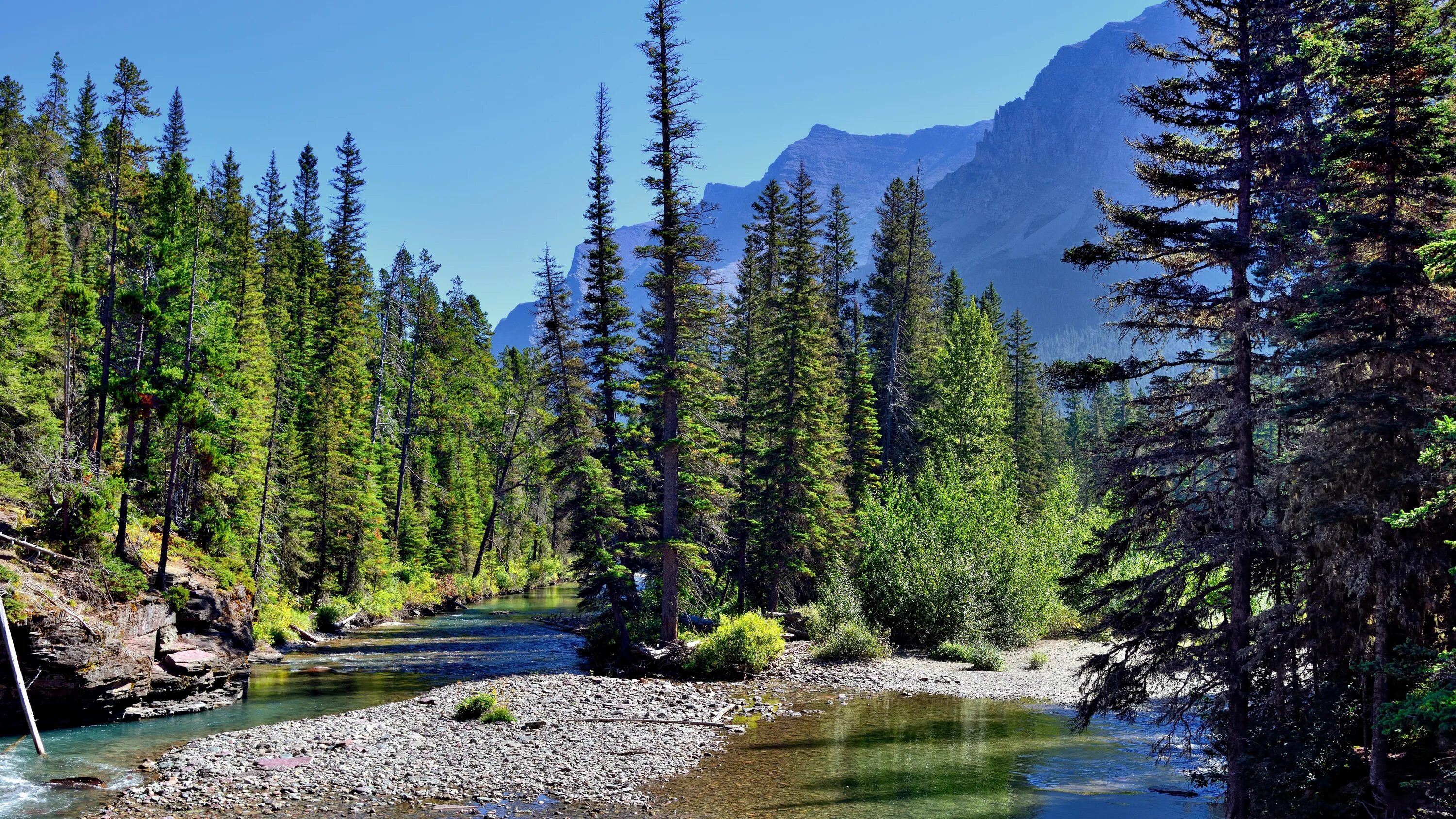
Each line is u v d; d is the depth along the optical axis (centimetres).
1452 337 1234
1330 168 1445
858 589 4062
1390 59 1360
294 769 1881
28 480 2719
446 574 7031
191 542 3356
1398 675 1180
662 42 3459
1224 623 1513
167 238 3284
